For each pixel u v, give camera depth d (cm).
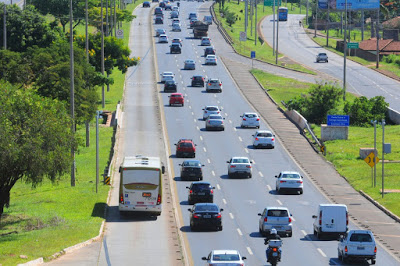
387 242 13712
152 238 13350
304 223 15125
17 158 13600
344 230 13462
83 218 14988
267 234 13762
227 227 14650
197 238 13575
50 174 14725
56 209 16025
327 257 12175
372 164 18762
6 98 14375
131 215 15538
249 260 11812
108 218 15225
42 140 14050
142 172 15100
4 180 14488
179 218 15375
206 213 14038
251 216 15750
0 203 14788
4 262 10675
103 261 11450
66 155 14700
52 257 11369
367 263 11881
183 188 18375
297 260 11906
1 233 13688
